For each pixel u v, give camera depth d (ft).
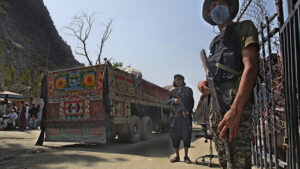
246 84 4.54
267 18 9.61
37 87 94.48
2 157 15.75
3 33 158.51
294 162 5.81
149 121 30.12
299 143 5.57
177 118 15.17
